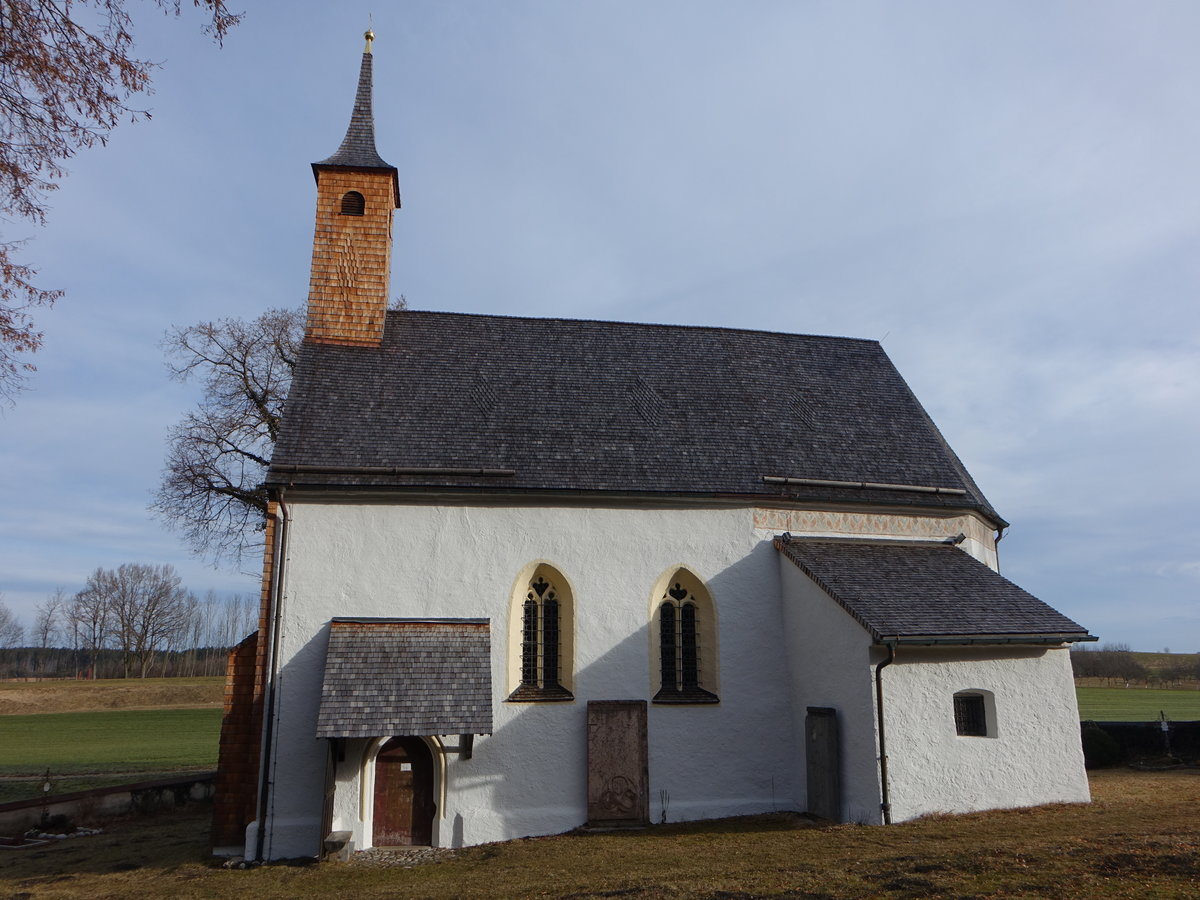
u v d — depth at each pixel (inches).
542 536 701.9
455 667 629.6
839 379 934.4
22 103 387.9
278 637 641.6
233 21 386.0
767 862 494.3
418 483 685.3
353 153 895.1
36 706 2289.6
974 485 916.0
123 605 3289.9
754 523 745.0
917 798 603.8
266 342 1181.7
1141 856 439.8
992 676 643.5
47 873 583.5
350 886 506.3
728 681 706.2
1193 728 892.0
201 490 1134.4
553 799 651.5
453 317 887.1
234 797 626.8
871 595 653.9
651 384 855.7
